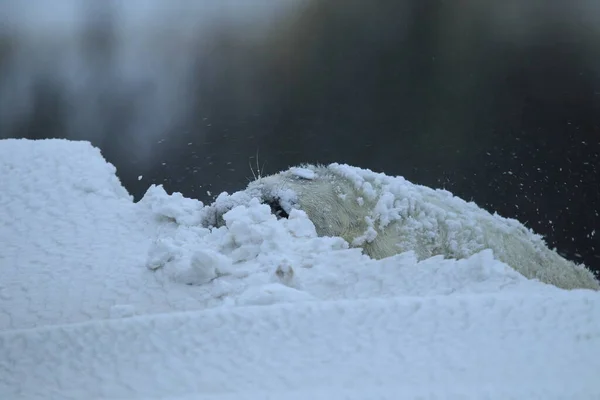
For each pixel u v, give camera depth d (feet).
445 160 127.54
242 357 31.01
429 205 46.16
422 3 149.69
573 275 48.57
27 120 141.59
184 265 40.75
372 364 30.35
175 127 135.23
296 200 45.47
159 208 47.29
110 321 33.58
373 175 47.78
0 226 46.62
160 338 32.35
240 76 146.92
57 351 32.40
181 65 150.30
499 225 47.93
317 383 29.40
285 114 140.67
